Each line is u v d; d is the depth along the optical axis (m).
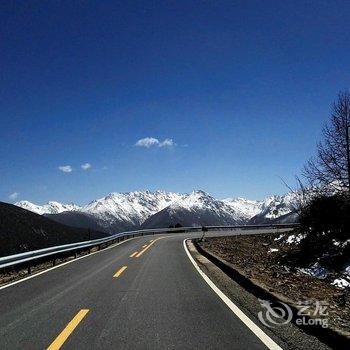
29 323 7.65
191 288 11.50
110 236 33.84
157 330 7.09
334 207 24.34
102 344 6.32
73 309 8.84
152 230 54.66
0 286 12.45
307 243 24.19
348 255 19.41
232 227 61.22
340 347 6.07
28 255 15.81
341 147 26.56
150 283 12.42
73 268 16.97
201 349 6.05
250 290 11.16
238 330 7.07
